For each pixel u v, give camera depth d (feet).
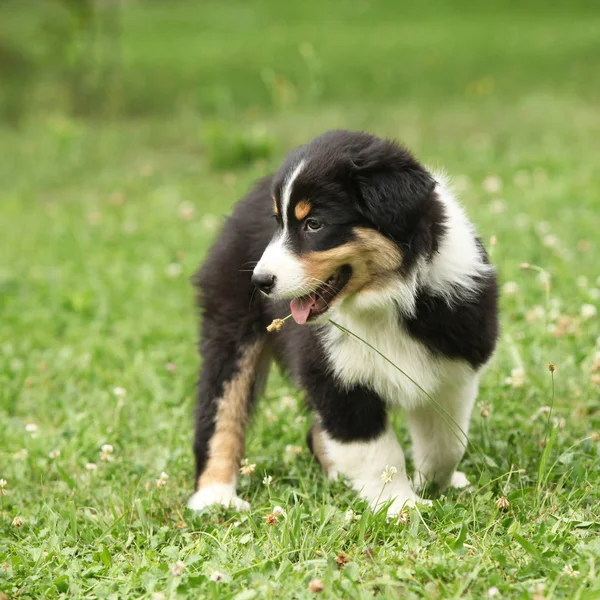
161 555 21.38
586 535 20.38
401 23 147.13
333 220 21.88
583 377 29.86
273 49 126.41
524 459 25.18
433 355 23.21
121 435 29.66
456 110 84.58
